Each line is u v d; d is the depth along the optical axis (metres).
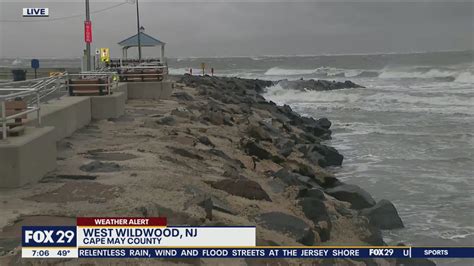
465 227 11.05
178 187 8.67
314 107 37.34
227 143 15.81
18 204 7.34
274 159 15.31
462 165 17.12
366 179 15.48
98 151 11.57
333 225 9.36
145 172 9.52
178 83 38.66
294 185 11.64
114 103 16.59
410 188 14.37
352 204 12.03
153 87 24.55
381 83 57.25
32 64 26.53
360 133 24.66
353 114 32.47
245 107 28.17
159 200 7.73
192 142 13.88
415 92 43.28
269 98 45.69
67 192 8.02
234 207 8.52
